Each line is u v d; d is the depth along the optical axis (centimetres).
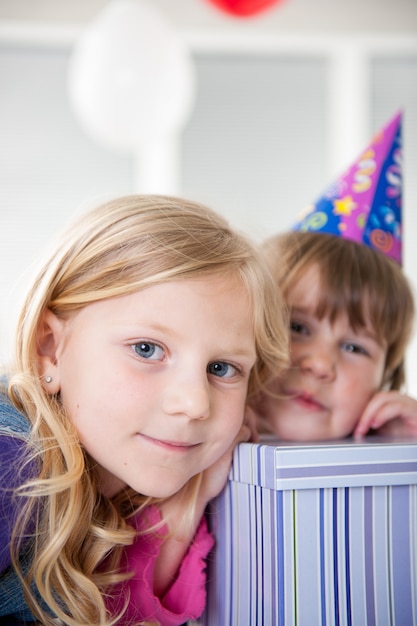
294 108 301
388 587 66
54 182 293
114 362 67
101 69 226
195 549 77
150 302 68
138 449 68
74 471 67
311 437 91
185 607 75
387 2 304
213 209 88
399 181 105
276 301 80
